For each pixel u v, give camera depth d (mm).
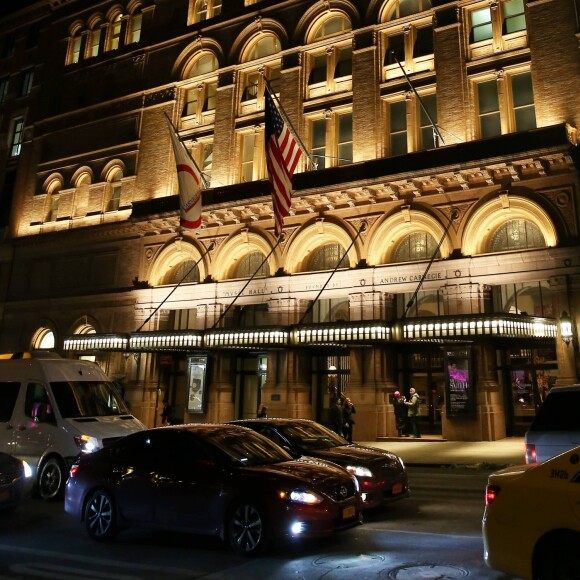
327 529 7676
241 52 30516
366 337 20469
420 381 23109
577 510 5297
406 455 17688
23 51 40719
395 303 23484
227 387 26391
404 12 26484
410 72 25391
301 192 24719
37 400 13539
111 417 13969
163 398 28453
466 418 20734
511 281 20719
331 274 22938
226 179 28828
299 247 25531
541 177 20750
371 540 8281
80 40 38281
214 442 8703
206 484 8156
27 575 6910
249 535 7668
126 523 8602
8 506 10188
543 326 19406
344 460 10172
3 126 39469
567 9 22312
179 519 8234
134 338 25906
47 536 9086
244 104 29781
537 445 8961
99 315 30812
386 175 23047
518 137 20953
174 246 29000
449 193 22438
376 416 22219
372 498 9758
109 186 33250
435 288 22109
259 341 22750
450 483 13570
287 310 24953
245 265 27562
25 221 35938
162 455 8812
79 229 32344
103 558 7707
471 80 23766
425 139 24422
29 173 36906
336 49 27719
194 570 7055
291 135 21641
